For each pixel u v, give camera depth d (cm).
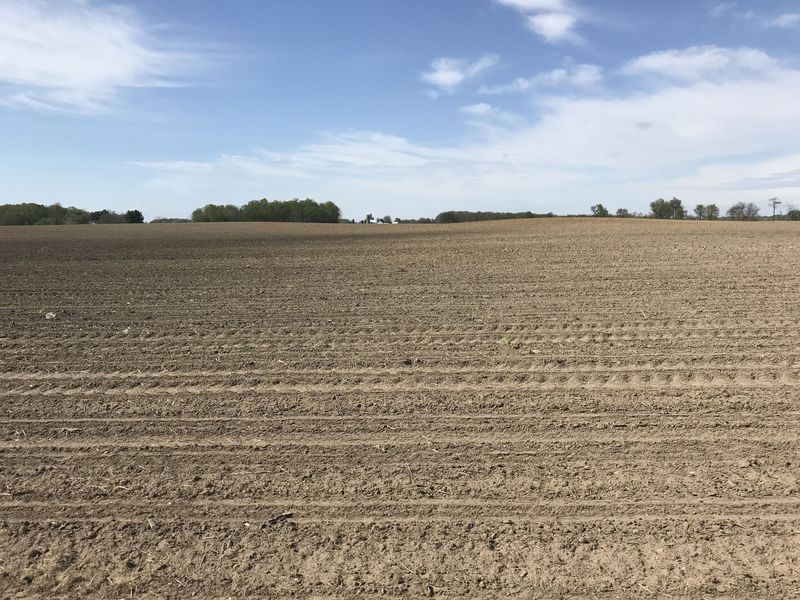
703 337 895
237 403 668
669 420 596
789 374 721
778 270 1490
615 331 947
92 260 2186
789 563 376
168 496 471
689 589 357
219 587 369
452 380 734
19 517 446
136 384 740
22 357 862
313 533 420
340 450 547
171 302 1272
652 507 442
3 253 2498
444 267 1798
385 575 375
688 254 1909
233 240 3434
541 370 766
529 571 376
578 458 521
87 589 370
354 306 1198
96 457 541
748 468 495
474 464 514
